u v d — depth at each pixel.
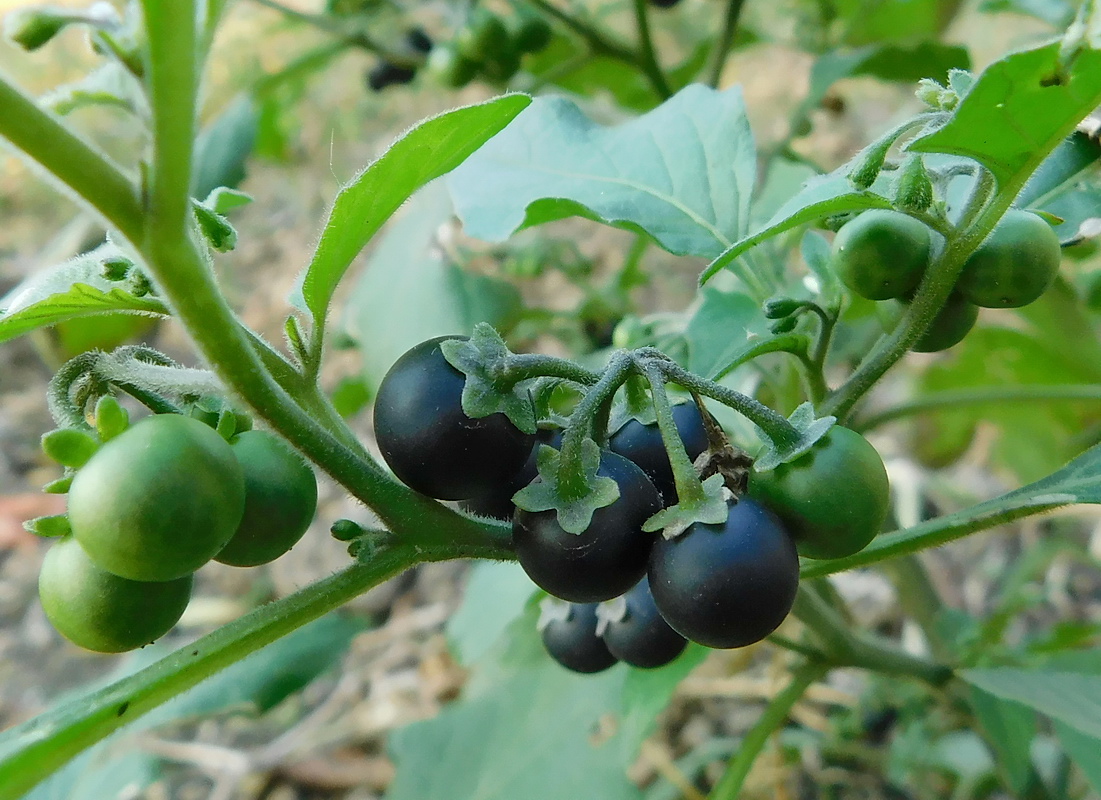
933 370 0.21
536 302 0.28
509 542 0.08
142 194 0.07
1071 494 0.09
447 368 0.08
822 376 0.09
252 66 0.28
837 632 0.12
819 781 0.19
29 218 0.40
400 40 0.23
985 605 0.23
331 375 0.26
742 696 0.21
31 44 0.07
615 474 0.08
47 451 0.07
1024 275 0.09
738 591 0.07
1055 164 0.10
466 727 0.16
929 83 0.09
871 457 0.08
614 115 0.21
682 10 0.34
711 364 0.11
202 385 0.08
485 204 0.11
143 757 0.17
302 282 0.09
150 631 0.08
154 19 0.07
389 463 0.08
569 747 0.15
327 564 0.27
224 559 0.08
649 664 0.10
